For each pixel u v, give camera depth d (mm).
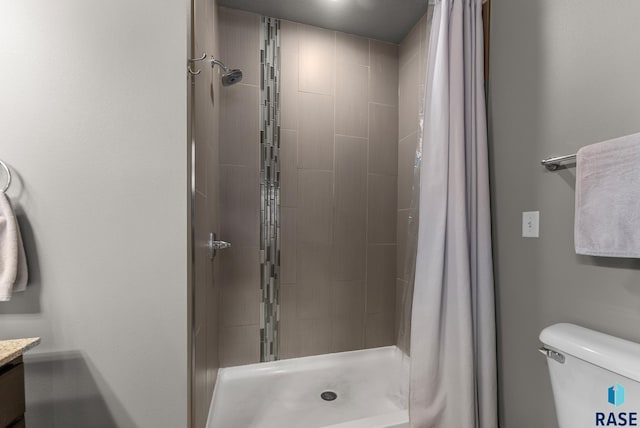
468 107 1225
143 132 892
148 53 894
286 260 1898
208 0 1346
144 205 894
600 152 815
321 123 1950
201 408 1160
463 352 1133
